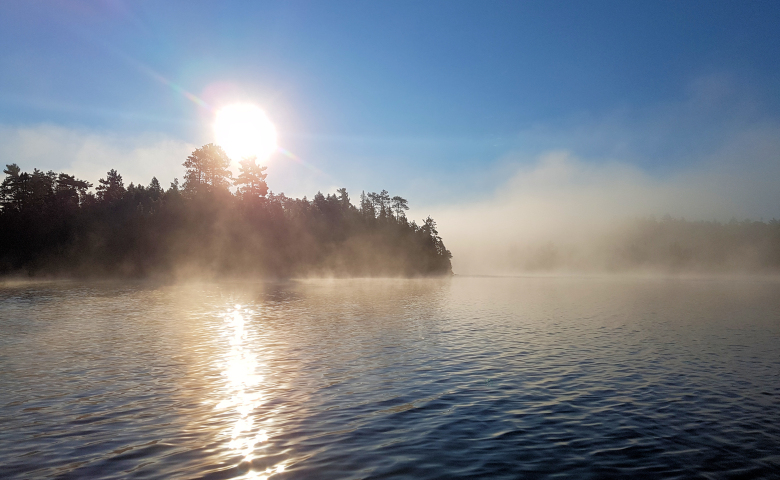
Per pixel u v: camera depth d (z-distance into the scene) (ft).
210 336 83.46
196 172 406.41
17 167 373.40
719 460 30.71
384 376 54.03
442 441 34.09
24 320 106.01
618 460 30.68
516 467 29.58
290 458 30.91
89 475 28.25
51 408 41.70
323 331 90.33
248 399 44.73
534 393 46.93
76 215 391.45
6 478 27.76
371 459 30.78
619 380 52.21
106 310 129.90
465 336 84.28
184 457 31.07
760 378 53.11
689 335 85.56
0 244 339.98
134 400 44.24
